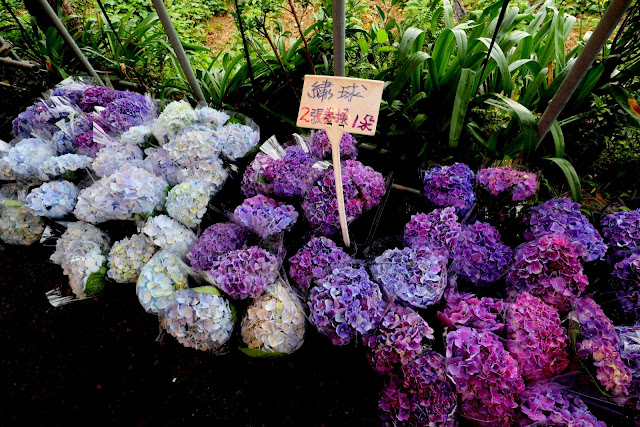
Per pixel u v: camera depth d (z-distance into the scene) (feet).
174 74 8.42
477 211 5.00
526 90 5.94
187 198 4.60
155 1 5.51
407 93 6.73
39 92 7.95
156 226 4.47
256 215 4.38
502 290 4.30
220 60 9.88
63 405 4.95
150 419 4.73
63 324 5.58
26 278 6.09
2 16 9.04
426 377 3.39
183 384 4.90
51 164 5.30
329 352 4.38
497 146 6.12
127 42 8.20
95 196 4.60
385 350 3.56
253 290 3.93
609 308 4.21
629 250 4.11
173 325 3.81
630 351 3.42
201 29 11.84
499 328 3.57
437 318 3.91
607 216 4.47
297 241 5.06
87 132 5.83
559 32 6.12
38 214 4.98
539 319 3.45
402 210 5.39
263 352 3.72
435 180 4.76
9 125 7.76
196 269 4.40
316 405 4.51
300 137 5.76
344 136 5.33
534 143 5.25
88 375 5.13
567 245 3.76
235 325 4.26
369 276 4.33
